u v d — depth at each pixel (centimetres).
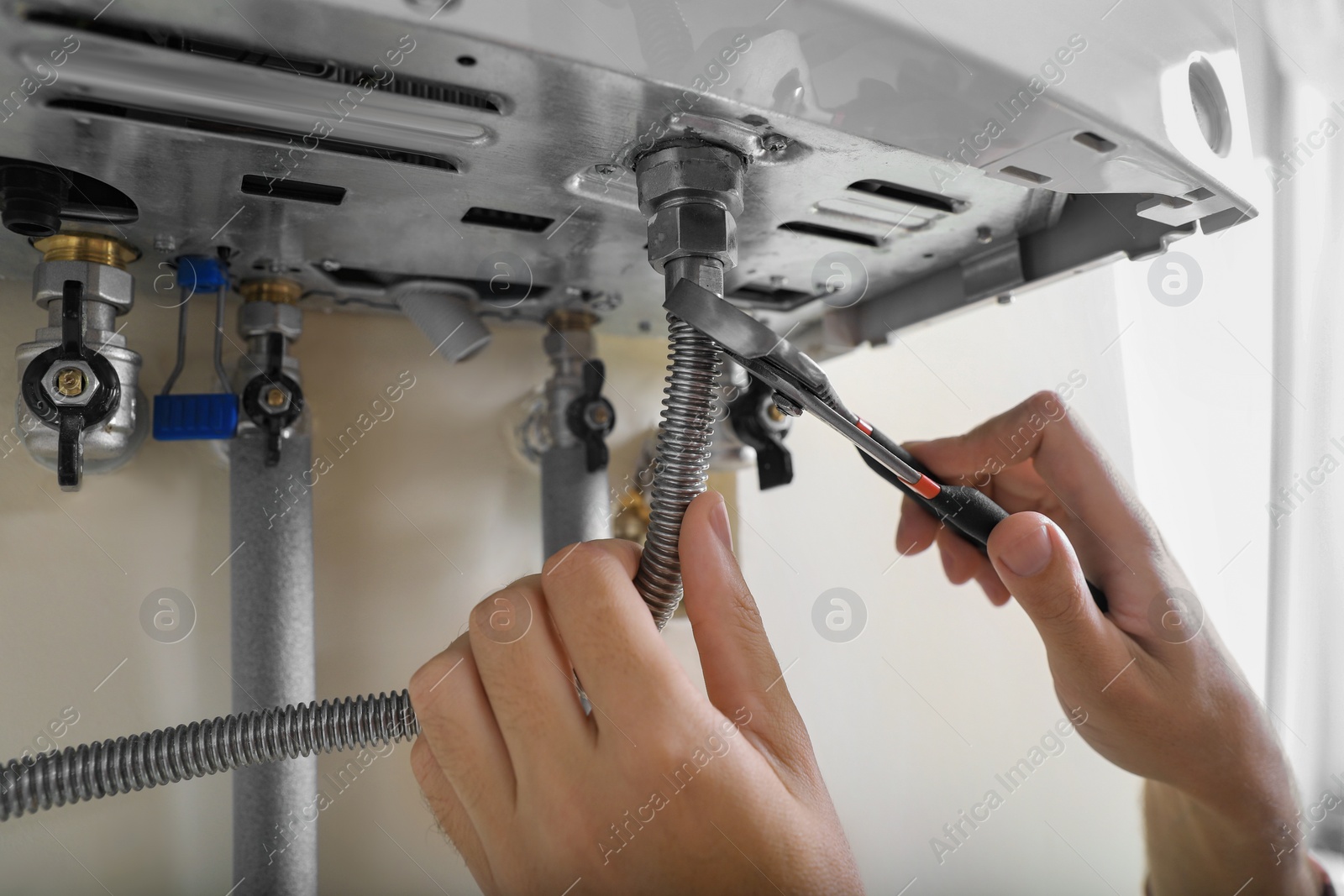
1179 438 102
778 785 38
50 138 37
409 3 29
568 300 69
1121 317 105
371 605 67
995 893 95
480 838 42
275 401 56
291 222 49
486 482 73
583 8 32
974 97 38
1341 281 96
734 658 41
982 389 105
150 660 59
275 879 56
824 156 44
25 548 57
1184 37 48
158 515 60
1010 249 64
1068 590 53
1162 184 48
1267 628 97
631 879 36
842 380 96
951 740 96
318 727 46
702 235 41
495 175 44
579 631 38
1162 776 66
